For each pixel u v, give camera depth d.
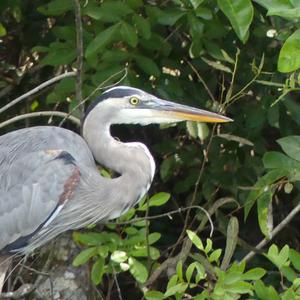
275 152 10.55
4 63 12.51
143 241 10.54
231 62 11.12
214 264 12.52
